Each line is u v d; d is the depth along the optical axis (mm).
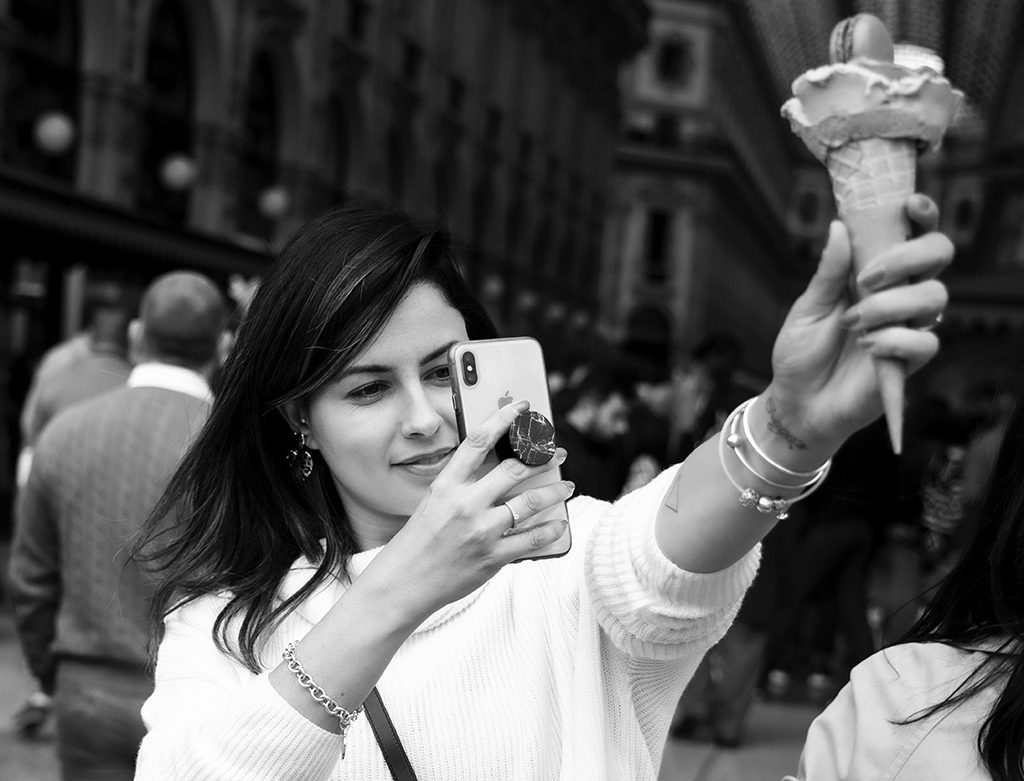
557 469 1364
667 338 48938
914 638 1632
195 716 1491
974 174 78375
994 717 1433
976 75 68875
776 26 61812
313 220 1582
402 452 1515
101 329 5859
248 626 1566
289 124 18469
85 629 2924
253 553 1643
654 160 48688
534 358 1485
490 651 1536
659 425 7688
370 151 20984
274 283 1558
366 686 1240
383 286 1492
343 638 1231
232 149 16562
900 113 1060
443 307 1539
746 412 1306
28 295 13070
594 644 1543
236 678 1564
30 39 13438
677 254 49062
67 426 3023
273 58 18094
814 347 1146
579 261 36938
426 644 1534
